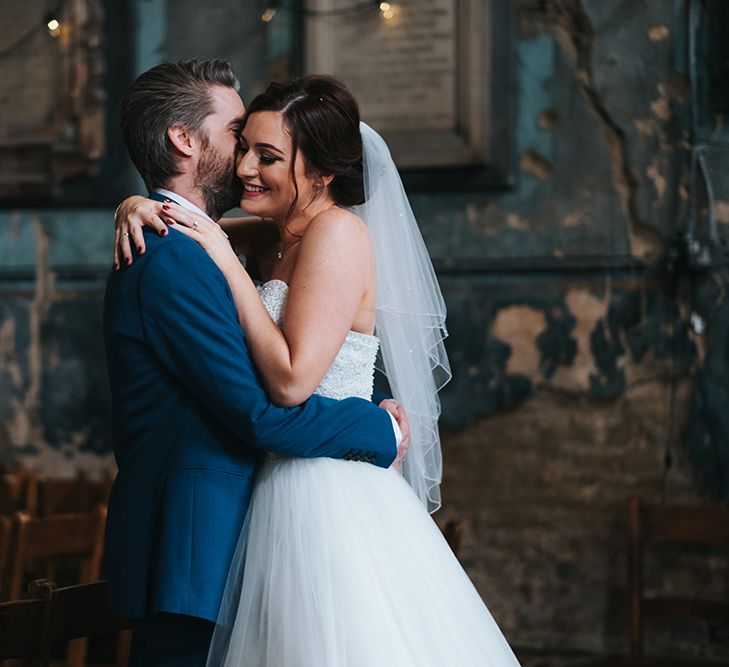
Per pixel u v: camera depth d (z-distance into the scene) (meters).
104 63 5.59
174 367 2.18
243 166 2.30
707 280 4.82
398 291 2.54
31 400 5.67
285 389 2.15
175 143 2.30
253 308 2.19
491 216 5.10
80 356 5.62
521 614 5.00
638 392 4.90
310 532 2.17
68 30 5.63
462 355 5.11
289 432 2.15
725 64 4.82
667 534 4.39
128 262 2.23
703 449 4.80
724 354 4.79
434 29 5.20
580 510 4.95
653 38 4.92
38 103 5.68
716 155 4.84
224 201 2.38
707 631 4.72
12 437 5.68
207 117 2.32
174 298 2.15
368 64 5.27
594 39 4.99
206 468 2.18
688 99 4.87
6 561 3.55
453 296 5.13
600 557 4.91
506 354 5.06
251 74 5.42
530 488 5.01
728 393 4.78
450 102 5.16
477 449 5.08
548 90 5.05
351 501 2.22
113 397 2.31
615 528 4.90
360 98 5.28
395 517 2.27
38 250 5.67
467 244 5.12
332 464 2.26
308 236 2.27
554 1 5.04
